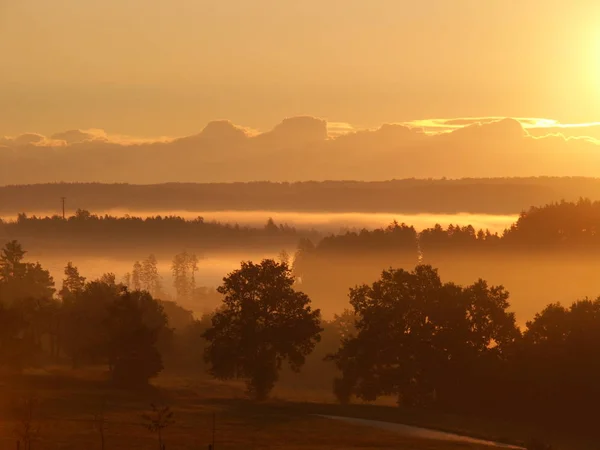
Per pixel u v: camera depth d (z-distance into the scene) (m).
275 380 156.75
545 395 144.25
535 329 156.50
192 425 115.75
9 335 159.38
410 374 157.25
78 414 119.75
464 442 112.06
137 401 137.25
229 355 157.25
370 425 124.38
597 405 141.50
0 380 150.75
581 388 142.75
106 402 133.25
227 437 107.75
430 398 155.62
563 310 156.50
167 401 140.75
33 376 157.25
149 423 114.81
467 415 144.62
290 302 159.88
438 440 112.06
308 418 127.19
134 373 156.12
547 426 137.25
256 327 158.75
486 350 159.62
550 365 146.88
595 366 144.75
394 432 117.94
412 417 133.75
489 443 113.50
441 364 156.62
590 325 150.50
